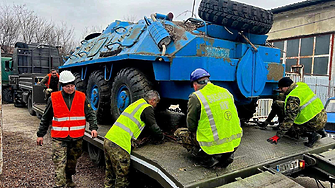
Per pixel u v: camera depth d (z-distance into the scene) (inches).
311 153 136.7
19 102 515.2
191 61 146.0
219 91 107.9
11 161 198.1
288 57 507.8
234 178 101.1
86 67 245.6
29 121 369.1
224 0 147.9
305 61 478.6
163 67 158.4
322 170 127.3
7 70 573.0
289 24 502.9
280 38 520.7
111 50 209.6
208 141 99.7
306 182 181.9
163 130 172.9
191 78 113.0
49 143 251.6
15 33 897.5
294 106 139.9
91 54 249.9
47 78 287.6
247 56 156.8
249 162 112.8
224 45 155.4
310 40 468.8
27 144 246.4
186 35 156.8
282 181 98.4
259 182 96.7
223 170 102.7
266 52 173.6
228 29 157.6
